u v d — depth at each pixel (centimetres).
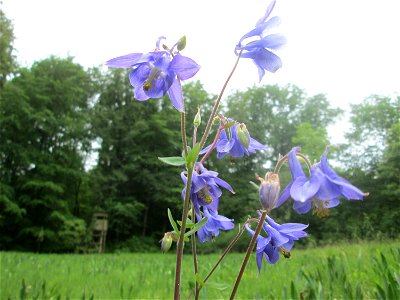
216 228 253
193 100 3900
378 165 2977
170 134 3669
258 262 230
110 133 3866
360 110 3578
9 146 3078
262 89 4788
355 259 638
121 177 3562
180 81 228
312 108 4759
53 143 3331
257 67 236
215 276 634
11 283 530
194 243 249
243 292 475
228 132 264
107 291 510
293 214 2897
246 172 3553
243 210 3259
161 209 3841
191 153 216
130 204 3491
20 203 3086
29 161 3089
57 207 3180
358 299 341
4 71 3020
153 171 3794
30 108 3122
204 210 254
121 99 4019
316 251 1103
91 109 3956
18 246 3084
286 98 4766
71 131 3309
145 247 3519
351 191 167
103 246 3412
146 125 3650
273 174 195
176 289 223
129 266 933
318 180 171
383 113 3491
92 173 3672
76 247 3186
